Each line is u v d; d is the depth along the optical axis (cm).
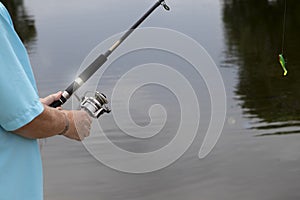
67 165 546
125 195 478
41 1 2206
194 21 1466
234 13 1612
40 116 168
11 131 170
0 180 171
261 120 661
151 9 265
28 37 1372
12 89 162
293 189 479
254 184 490
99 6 1872
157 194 481
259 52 1104
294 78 873
